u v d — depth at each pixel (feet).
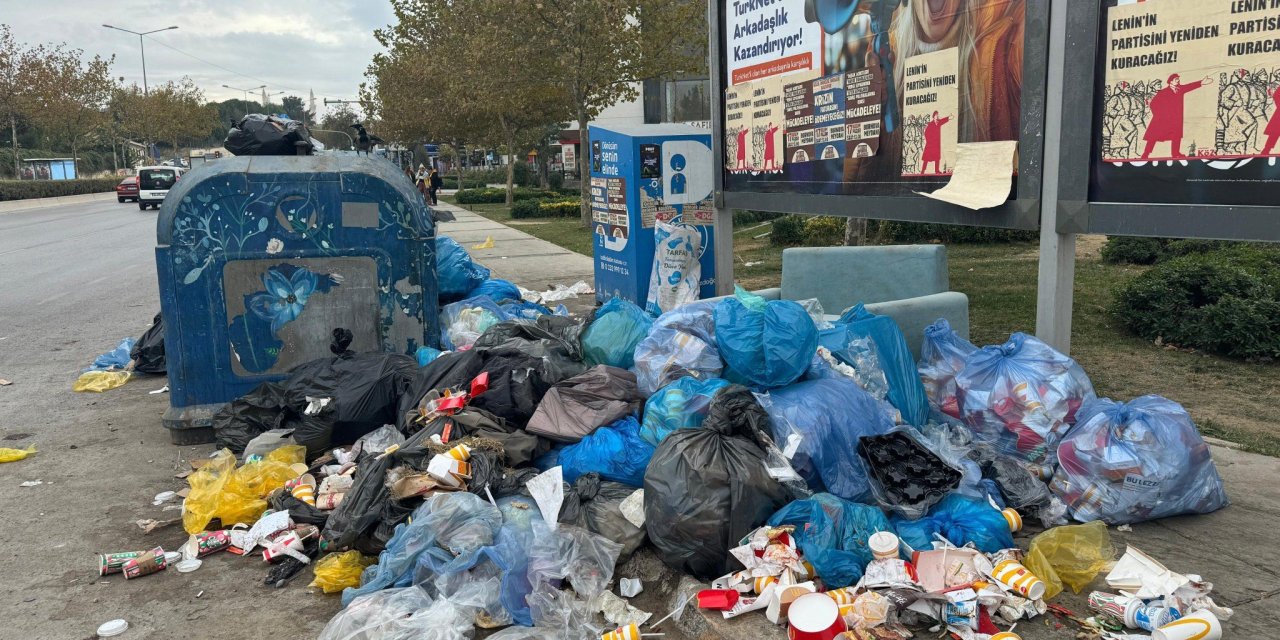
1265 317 21.42
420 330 19.44
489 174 182.29
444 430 13.60
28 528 14.17
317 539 13.09
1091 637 9.59
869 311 16.53
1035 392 13.47
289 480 14.55
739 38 20.97
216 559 13.07
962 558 10.61
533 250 53.47
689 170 27.68
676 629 10.68
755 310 14.19
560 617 10.57
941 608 9.87
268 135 20.03
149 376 24.36
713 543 11.06
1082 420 12.93
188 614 11.43
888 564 10.32
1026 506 12.50
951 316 17.47
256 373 18.40
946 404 15.15
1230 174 10.73
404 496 12.29
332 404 15.78
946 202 14.92
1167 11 11.12
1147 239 36.68
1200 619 9.11
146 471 16.69
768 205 20.54
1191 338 22.77
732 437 11.71
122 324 32.83
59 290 41.60
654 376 14.30
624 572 11.91
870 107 16.62
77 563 12.94
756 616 10.32
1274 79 10.14
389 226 18.86
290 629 11.01
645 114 95.86
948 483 11.66
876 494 11.86
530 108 96.12
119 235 73.77
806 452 12.17
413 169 106.73
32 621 11.28
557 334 17.83
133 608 11.60
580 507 12.12
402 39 124.47
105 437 18.83
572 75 64.80
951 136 14.65
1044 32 12.69
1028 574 10.15
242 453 16.76
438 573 11.07
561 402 14.02
